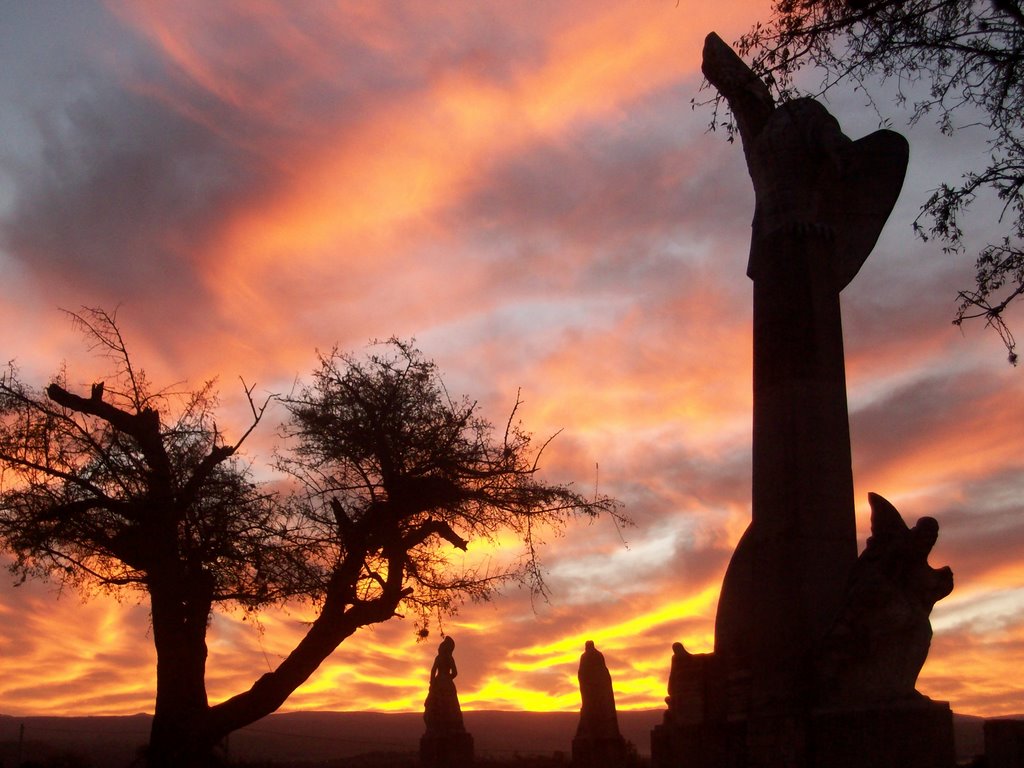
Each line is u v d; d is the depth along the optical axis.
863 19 14.54
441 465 22.78
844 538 17.42
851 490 17.75
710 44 20.34
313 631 22.09
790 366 18.16
